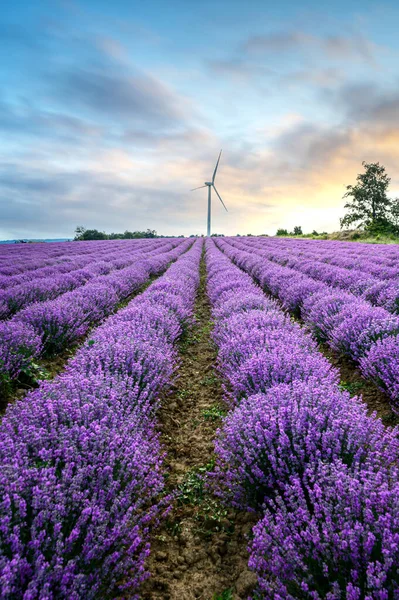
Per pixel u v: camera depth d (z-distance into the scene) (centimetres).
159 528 263
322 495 212
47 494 189
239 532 257
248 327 538
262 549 189
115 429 264
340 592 157
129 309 651
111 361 404
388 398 434
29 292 887
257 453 248
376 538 172
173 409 437
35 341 533
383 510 184
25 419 263
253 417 275
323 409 276
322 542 181
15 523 182
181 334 685
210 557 240
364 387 474
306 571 169
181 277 1177
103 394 313
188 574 228
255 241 3850
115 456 236
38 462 229
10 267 1619
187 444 367
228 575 225
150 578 222
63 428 249
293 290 878
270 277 1159
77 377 336
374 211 5525
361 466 225
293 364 369
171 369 461
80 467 222
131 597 197
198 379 529
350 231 4125
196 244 3931
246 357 424
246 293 805
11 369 478
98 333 522
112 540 190
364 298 777
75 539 176
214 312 753
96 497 210
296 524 190
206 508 281
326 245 2861
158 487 257
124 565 190
